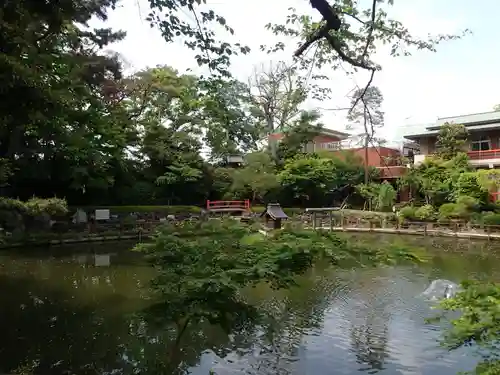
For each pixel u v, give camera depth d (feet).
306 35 18.66
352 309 36.45
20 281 45.93
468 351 26.63
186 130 108.78
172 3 16.97
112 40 57.98
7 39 18.97
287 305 37.45
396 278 48.44
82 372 24.23
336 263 16.35
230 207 107.24
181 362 25.84
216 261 16.65
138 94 86.33
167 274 17.19
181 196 115.75
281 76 58.34
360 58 18.13
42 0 18.31
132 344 28.19
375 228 94.73
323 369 25.30
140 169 111.24
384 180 116.88
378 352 27.45
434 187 100.37
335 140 132.98
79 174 82.48
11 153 55.42
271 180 104.42
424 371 24.79
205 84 23.63
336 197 123.95
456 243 77.05
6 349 27.20
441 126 116.57
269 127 71.46
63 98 28.40
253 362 26.13
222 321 16.58
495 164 107.45
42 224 74.18
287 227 19.65
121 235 79.61
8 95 18.58
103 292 41.22
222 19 17.79
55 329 30.71
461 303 16.75
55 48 35.96
